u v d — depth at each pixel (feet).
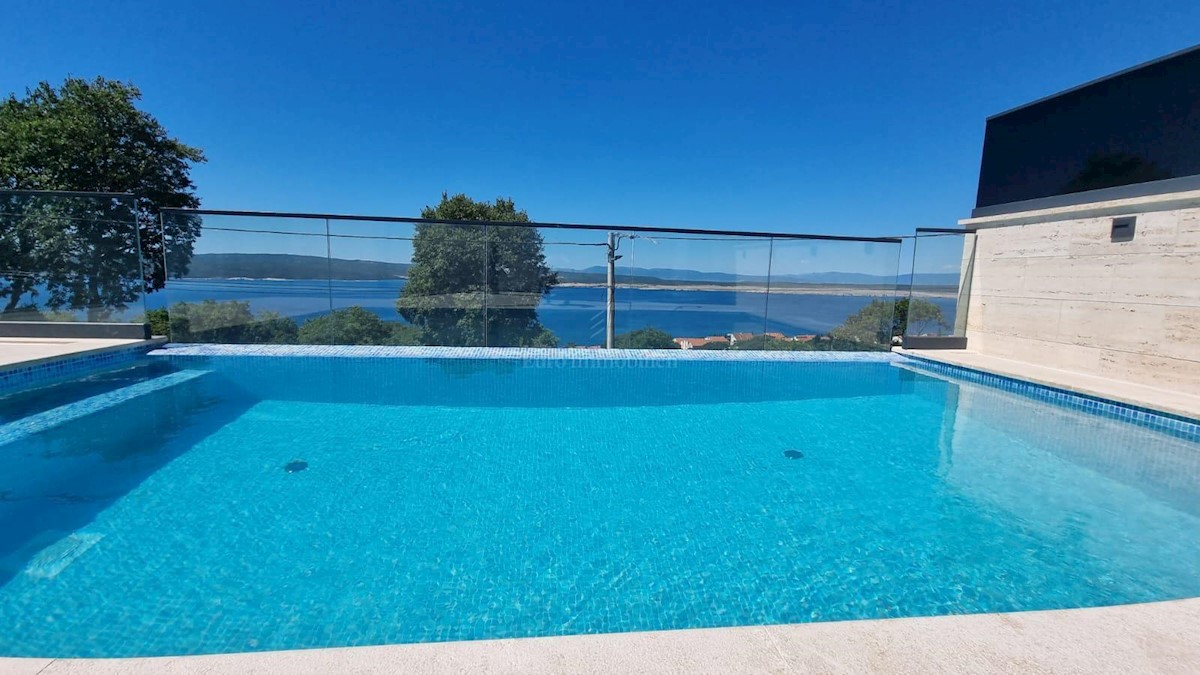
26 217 21.86
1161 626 4.69
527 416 16.76
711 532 9.78
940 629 4.58
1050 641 4.45
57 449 13.15
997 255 24.43
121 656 6.46
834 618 7.47
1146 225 18.06
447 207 41.34
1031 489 11.84
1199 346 16.63
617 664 4.04
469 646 4.22
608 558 8.87
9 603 7.31
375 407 17.34
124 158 40.63
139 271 22.84
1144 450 14.34
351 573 8.25
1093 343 20.03
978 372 22.06
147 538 9.12
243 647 6.63
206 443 13.75
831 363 25.44
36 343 21.54
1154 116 18.30
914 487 11.85
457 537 9.43
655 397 19.44
